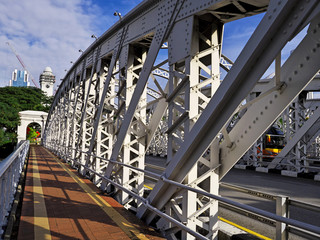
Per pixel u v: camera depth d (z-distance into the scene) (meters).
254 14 3.68
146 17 5.32
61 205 5.40
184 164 3.49
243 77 2.63
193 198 3.63
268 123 2.85
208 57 4.14
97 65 8.78
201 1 3.54
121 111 6.48
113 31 7.32
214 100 2.91
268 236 4.63
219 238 4.25
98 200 5.86
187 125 3.65
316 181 11.25
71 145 11.80
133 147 6.35
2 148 35.66
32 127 59.66
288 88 2.56
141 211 4.66
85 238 3.71
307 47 2.35
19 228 4.06
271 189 9.12
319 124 13.70
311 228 1.61
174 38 4.07
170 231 3.97
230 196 7.73
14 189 5.85
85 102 9.66
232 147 3.41
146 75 4.77
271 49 2.37
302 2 2.12
